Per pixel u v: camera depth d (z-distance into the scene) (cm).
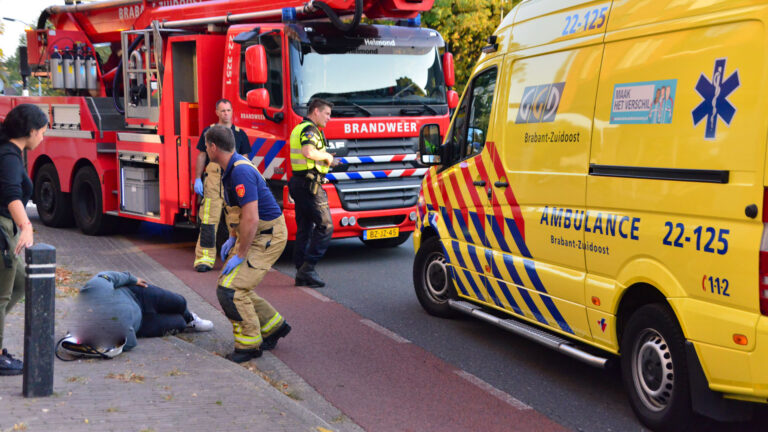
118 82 1262
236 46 1026
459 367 612
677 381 451
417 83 1034
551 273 559
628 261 482
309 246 889
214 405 479
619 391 560
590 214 517
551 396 548
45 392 480
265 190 602
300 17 989
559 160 548
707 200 423
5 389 491
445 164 718
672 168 446
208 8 1104
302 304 812
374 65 1005
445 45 1062
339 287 891
